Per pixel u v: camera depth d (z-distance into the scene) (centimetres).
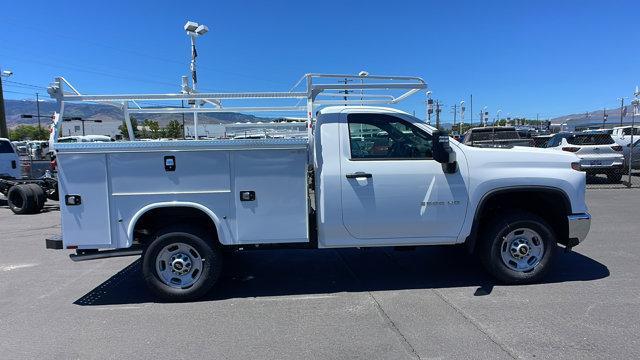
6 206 1416
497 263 543
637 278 564
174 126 1292
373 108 532
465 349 389
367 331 431
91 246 508
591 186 1522
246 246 538
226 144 504
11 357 394
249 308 499
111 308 509
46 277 633
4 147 1452
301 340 416
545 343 396
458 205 530
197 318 473
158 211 519
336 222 520
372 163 521
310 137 534
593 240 767
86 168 501
